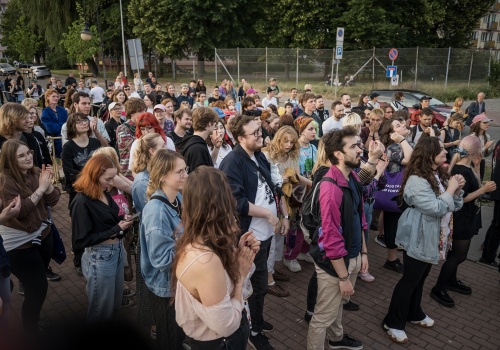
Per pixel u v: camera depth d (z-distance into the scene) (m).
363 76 23.22
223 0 28.58
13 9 46.78
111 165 3.04
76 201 3.00
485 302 4.31
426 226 3.40
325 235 2.86
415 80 22.70
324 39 27.84
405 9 28.27
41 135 5.21
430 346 3.57
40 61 55.62
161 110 5.69
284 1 27.52
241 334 2.00
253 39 31.75
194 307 1.79
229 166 3.31
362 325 3.85
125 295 4.16
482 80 24.66
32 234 3.23
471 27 30.94
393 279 4.76
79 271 4.65
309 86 10.69
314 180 3.28
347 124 5.19
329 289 3.01
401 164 4.61
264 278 3.38
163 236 2.46
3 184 3.15
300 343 3.57
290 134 4.33
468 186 4.04
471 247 5.69
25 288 3.25
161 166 2.57
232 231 1.86
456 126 6.88
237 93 16.55
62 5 31.34
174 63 34.06
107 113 8.40
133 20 30.42
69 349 3.21
